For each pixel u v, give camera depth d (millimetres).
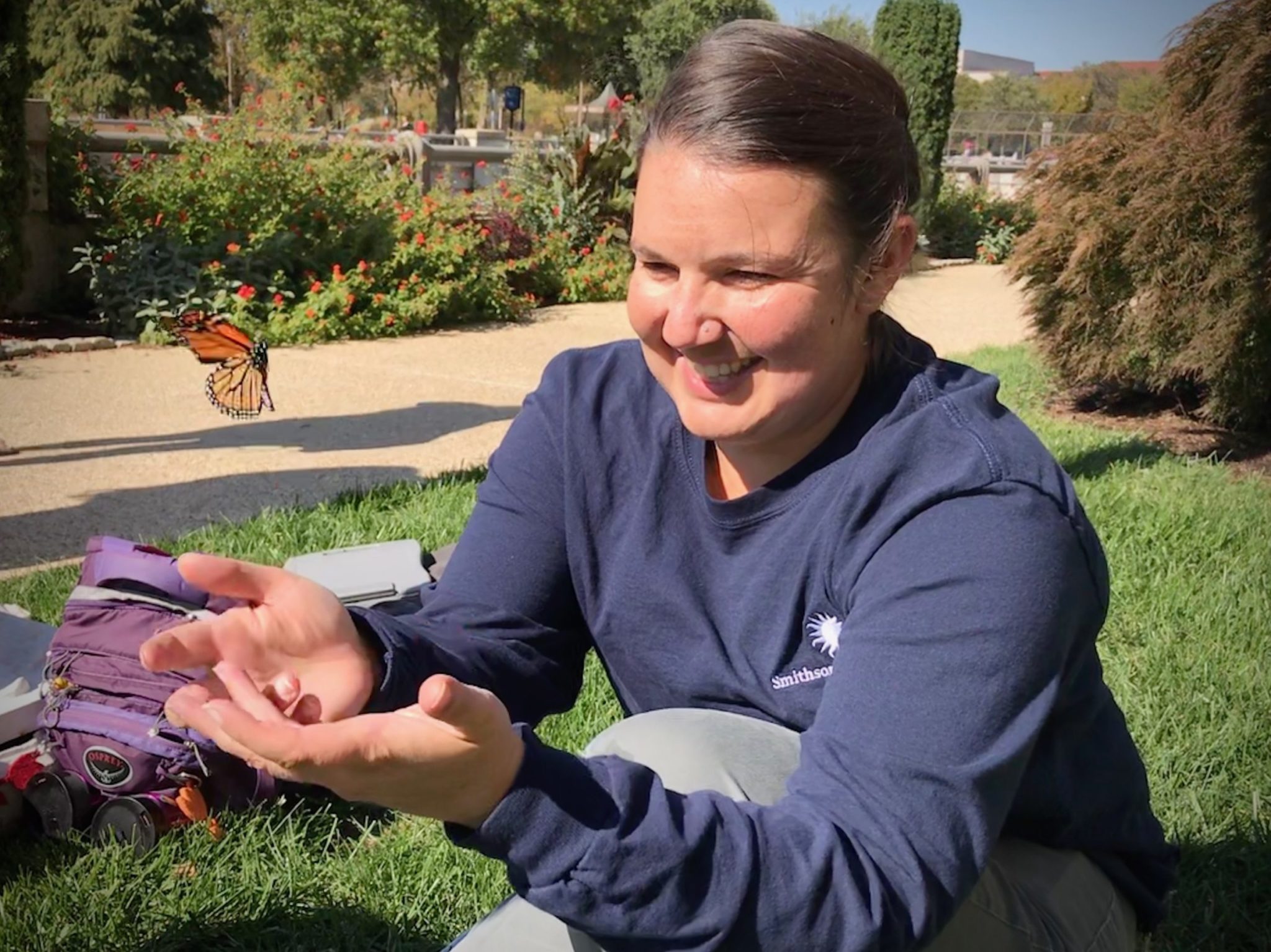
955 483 1270
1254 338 6742
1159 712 3209
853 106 1260
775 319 1269
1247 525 4867
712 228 1251
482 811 1045
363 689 1269
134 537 5254
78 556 5000
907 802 1137
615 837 1049
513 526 1620
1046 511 1266
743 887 1064
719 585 1471
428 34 40938
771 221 1238
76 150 11016
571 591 1650
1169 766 2924
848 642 1268
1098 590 1329
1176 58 7137
